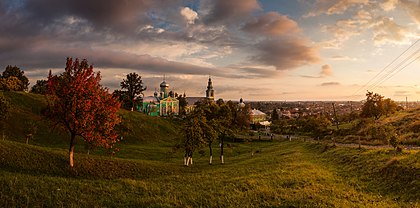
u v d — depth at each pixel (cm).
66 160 3428
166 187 2672
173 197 2262
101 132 3372
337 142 6334
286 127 14038
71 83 3164
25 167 2983
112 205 1978
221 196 2344
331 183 2761
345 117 14438
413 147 4341
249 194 2384
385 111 8769
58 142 6031
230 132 5591
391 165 2794
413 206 1941
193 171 4312
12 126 6050
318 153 5109
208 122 5291
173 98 18450
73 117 3183
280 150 6744
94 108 3247
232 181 3023
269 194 2352
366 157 3519
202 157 6344
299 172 3288
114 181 2762
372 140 5859
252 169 3906
